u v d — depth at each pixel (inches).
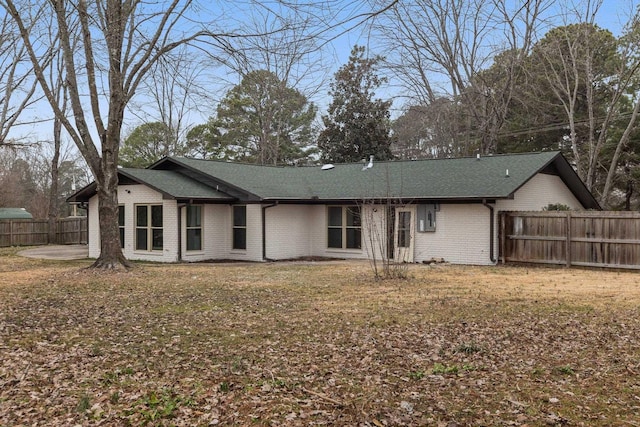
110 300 413.7
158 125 1569.9
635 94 1159.0
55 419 179.5
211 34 435.8
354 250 784.3
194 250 763.4
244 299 416.2
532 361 240.8
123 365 240.8
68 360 249.0
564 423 172.9
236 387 209.6
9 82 804.0
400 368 232.8
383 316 345.4
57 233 1224.2
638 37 1002.1
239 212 784.3
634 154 1150.3
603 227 615.5
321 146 1460.4
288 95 1348.4
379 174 830.5
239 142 1612.9
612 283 498.9
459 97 1237.1
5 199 1642.5
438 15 1157.7
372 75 1438.2
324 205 811.4
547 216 650.8
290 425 173.5
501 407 187.2
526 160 730.2
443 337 287.1
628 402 189.8
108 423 176.2
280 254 778.8
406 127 1517.0
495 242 681.6
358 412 183.3
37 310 372.8
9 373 229.1
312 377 221.3
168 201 747.4
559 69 1202.0
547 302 393.1
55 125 1215.6
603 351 255.3
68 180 2023.9
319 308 375.9
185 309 374.9
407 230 738.8
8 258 829.2
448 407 187.5
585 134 1262.3
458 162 797.9
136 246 789.2
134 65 590.6
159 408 188.1
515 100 1267.2
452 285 490.6
